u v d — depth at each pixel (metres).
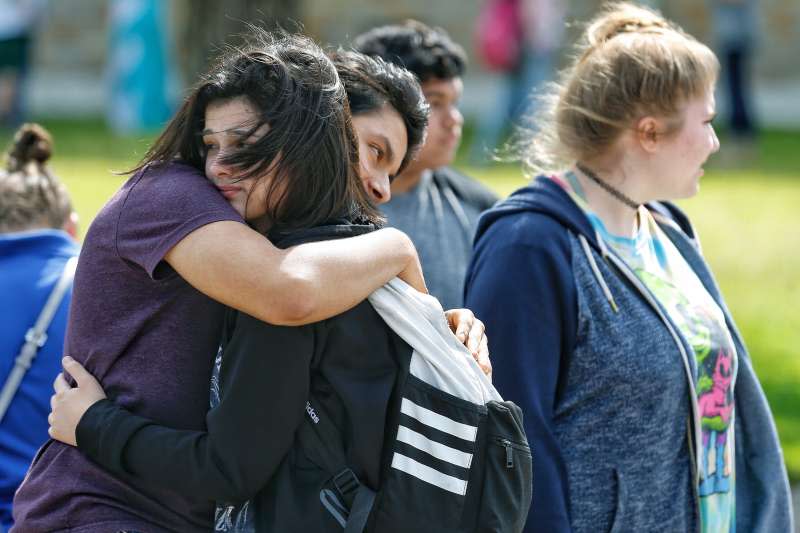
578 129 8.98
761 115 53.78
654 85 8.70
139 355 7.07
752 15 43.16
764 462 9.47
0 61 43.56
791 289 25.30
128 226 6.96
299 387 6.75
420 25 11.93
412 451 6.81
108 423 6.91
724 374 8.96
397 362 6.95
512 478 6.95
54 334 9.90
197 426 7.07
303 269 6.68
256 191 7.00
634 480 8.52
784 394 19.34
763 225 30.98
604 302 8.52
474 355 7.44
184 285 7.01
